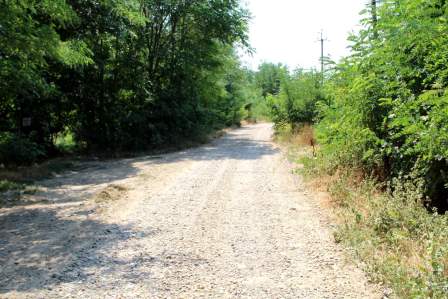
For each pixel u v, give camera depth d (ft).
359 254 17.61
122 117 65.26
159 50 74.59
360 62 28.60
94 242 20.63
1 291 15.31
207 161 50.31
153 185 35.12
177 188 33.63
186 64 75.25
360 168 29.99
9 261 18.29
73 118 64.18
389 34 25.32
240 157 53.83
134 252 19.15
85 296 14.85
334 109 35.29
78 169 47.47
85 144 66.49
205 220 24.23
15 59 37.29
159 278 16.30
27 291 15.29
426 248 16.60
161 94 71.46
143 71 69.51
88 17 57.67
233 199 29.58
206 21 77.46
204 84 86.48
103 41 63.31
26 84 42.42
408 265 15.92
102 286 15.65
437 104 19.22
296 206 27.22
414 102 21.91
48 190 34.63
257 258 18.22
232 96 135.44
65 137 69.41
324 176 32.94
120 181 37.70
